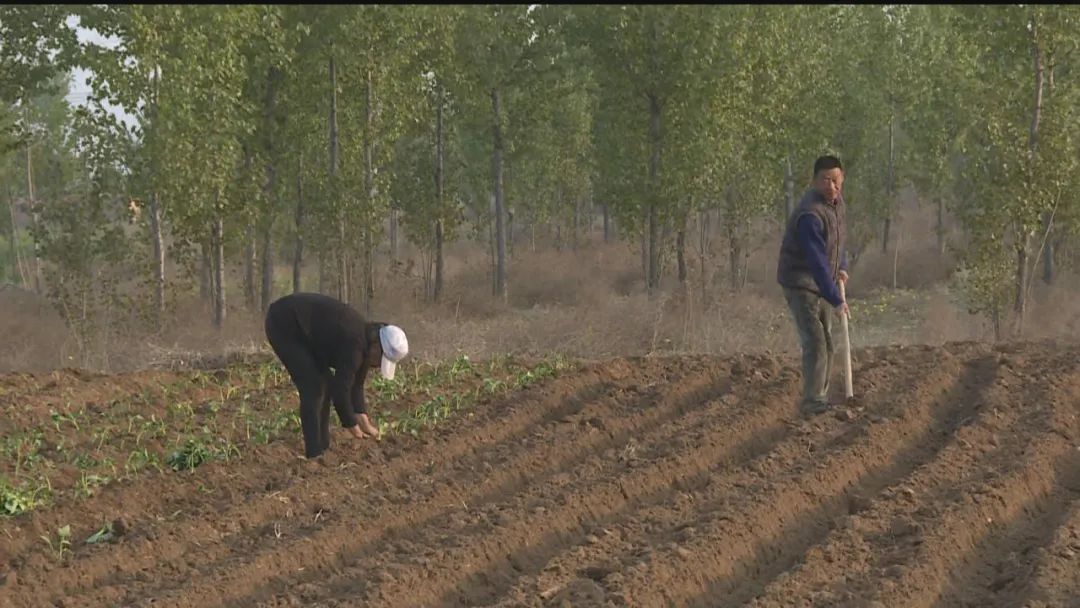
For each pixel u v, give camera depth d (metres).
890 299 23.38
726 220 24.45
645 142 24.08
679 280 23.56
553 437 9.07
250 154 22.17
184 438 9.41
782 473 7.78
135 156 18.83
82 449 9.15
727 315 16.89
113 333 17.81
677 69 22.61
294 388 11.45
